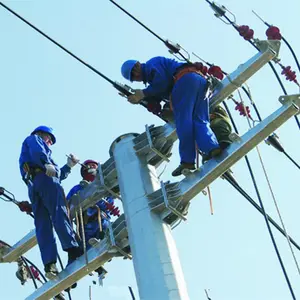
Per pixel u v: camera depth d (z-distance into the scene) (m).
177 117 13.39
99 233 17.31
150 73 14.39
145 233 12.05
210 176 12.45
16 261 15.50
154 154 13.26
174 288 11.35
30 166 14.97
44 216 14.66
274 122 12.31
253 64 13.59
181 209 12.48
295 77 14.05
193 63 14.07
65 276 13.59
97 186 14.12
